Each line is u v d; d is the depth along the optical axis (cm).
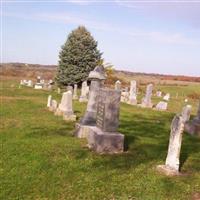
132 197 834
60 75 5400
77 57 5300
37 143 1358
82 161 1137
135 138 1567
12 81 7138
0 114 2173
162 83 8288
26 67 12469
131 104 3331
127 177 985
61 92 4616
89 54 5372
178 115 1074
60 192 854
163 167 1056
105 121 1298
